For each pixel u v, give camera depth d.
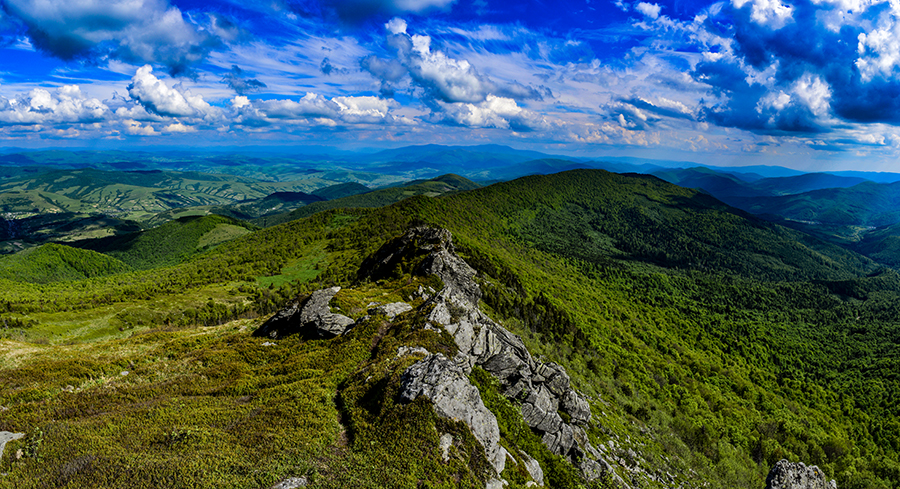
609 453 54.09
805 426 130.38
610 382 102.62
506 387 48.50
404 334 49.94
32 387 40.28
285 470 25.44
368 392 35.81
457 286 100.38
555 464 40.25
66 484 23.09
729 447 85.75
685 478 60.28
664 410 98.50
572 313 177.88
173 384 42.88
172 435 28.88
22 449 26.42
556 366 56.16
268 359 52.66
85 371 45.50
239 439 29.16
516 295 153.25
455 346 47.66
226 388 41.22
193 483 23.44
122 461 25.31
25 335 118.56
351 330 55.91
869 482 94.12
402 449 28.11
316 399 35.78
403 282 89.38
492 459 31.08
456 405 32.81
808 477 48.94
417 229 128.75
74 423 30.50
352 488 24.42
